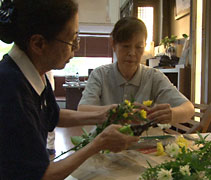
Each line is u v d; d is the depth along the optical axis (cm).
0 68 58
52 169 57
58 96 744
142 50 120
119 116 85
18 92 55
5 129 51
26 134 53
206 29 226
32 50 63
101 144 64
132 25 113
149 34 369
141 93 133
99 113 100
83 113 101
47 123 75
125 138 64
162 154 86
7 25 60
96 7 609
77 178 70
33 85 63
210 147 63
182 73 247
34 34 59
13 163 51
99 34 744
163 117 95
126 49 118
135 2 363
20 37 61
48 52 63
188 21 284
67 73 754
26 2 57
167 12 346
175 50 297
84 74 766
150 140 101
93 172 73
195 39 242
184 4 288
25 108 55
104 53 770
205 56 228
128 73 130
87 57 763
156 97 136
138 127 73
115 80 134
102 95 134
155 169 58
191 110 115
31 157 53
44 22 58
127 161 80
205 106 158
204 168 55
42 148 56
